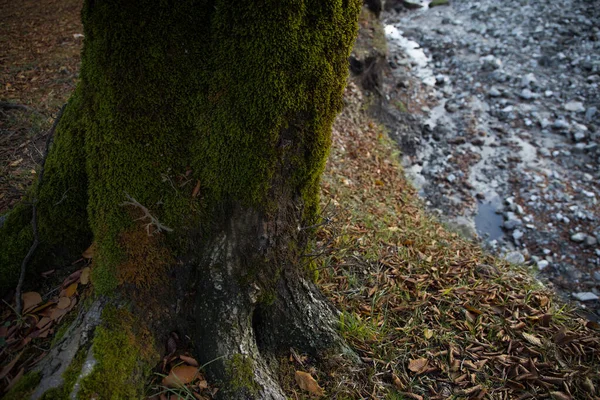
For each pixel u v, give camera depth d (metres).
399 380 2.19
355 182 4.55
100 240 1.91
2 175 2.94
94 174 1.91
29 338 1.96
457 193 5.77
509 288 2.97
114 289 1.86
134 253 1.86
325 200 3.63
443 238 3.96
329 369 2.15
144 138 1.80
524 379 2.27
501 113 6.91
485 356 2.38
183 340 2.02
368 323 2.47
